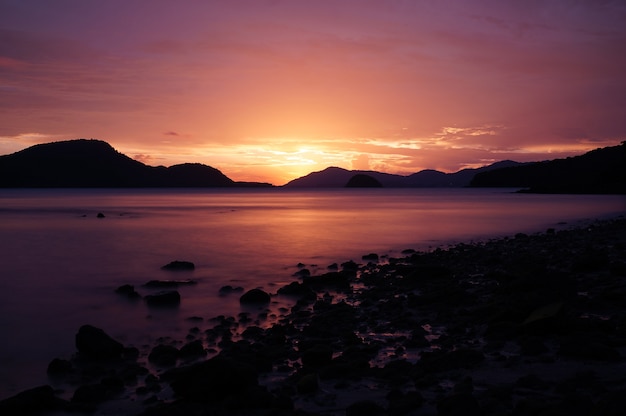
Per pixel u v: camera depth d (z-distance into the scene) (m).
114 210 81.12
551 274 15.26
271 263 26.25
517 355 9.67
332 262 26.52
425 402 7.43
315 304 15.89
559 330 10.88
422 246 33.31
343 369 9.12
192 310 16.00
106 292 19.06
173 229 46.62
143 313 15.67
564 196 143.88
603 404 6.49
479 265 22.56
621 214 63.12
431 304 15.16
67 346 12.47
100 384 9.30
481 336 11.47
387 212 74.06
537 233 39.19
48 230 45.62
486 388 7.87
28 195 171.25
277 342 11.76
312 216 65.81
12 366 10.98
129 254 30.08
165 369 10.38
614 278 17.23
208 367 8.12
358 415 7.10
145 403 8.29
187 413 7.45
